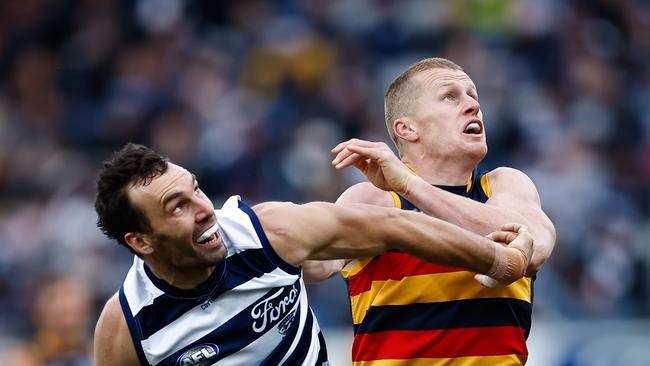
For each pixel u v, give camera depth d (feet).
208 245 46.16
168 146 136.87
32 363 84.58
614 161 141.90
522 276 47.03
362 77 148.97
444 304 49.88
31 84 154.51
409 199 49.16
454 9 158.20
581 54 158.30
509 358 50.16
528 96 145.69
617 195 131.85
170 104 144.36
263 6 162.50
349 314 102.47
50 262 118.62
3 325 110.01
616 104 151.94
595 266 115.96
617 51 162.20
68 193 130.11
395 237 45.93
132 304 47.34
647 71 161.68
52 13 161.48
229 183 131.75
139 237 46.47
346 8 160.66
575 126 144.36
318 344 51.29
